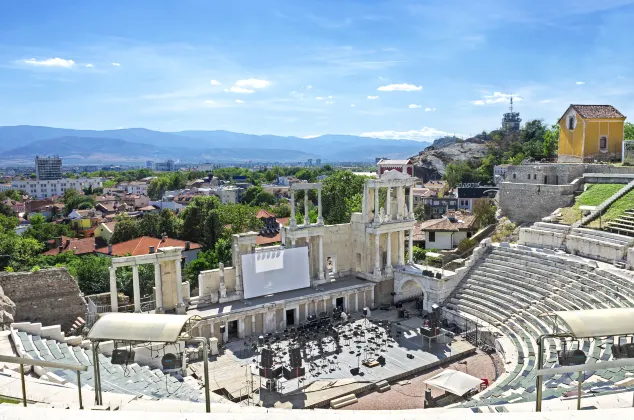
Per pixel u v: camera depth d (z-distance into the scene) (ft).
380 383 123.34
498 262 177.27
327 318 168.66
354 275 198.70
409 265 198.39
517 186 228.02
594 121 234.58
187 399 92.68
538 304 147.23
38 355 98.27
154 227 336.70
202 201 355.97
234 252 166.71
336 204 330.34
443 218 300.40
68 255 249.34
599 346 110.01
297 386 122.01
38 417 37.42
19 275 130.31
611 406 62.39
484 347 144.66
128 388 92.07
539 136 568.00
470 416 42.91
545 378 104.58
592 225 173.58
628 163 221.66
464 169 534.78
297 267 177.27
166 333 57.36
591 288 139.95
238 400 114.01
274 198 623.36
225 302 162.20
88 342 118.11
